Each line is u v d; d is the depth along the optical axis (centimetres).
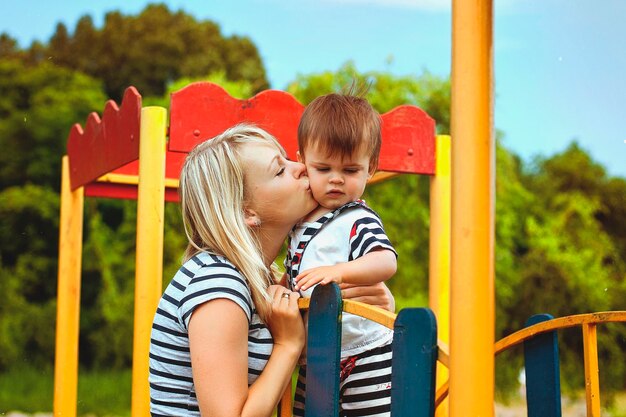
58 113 977
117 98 1152
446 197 311
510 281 830
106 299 883
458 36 135
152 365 171
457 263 132
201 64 1176
